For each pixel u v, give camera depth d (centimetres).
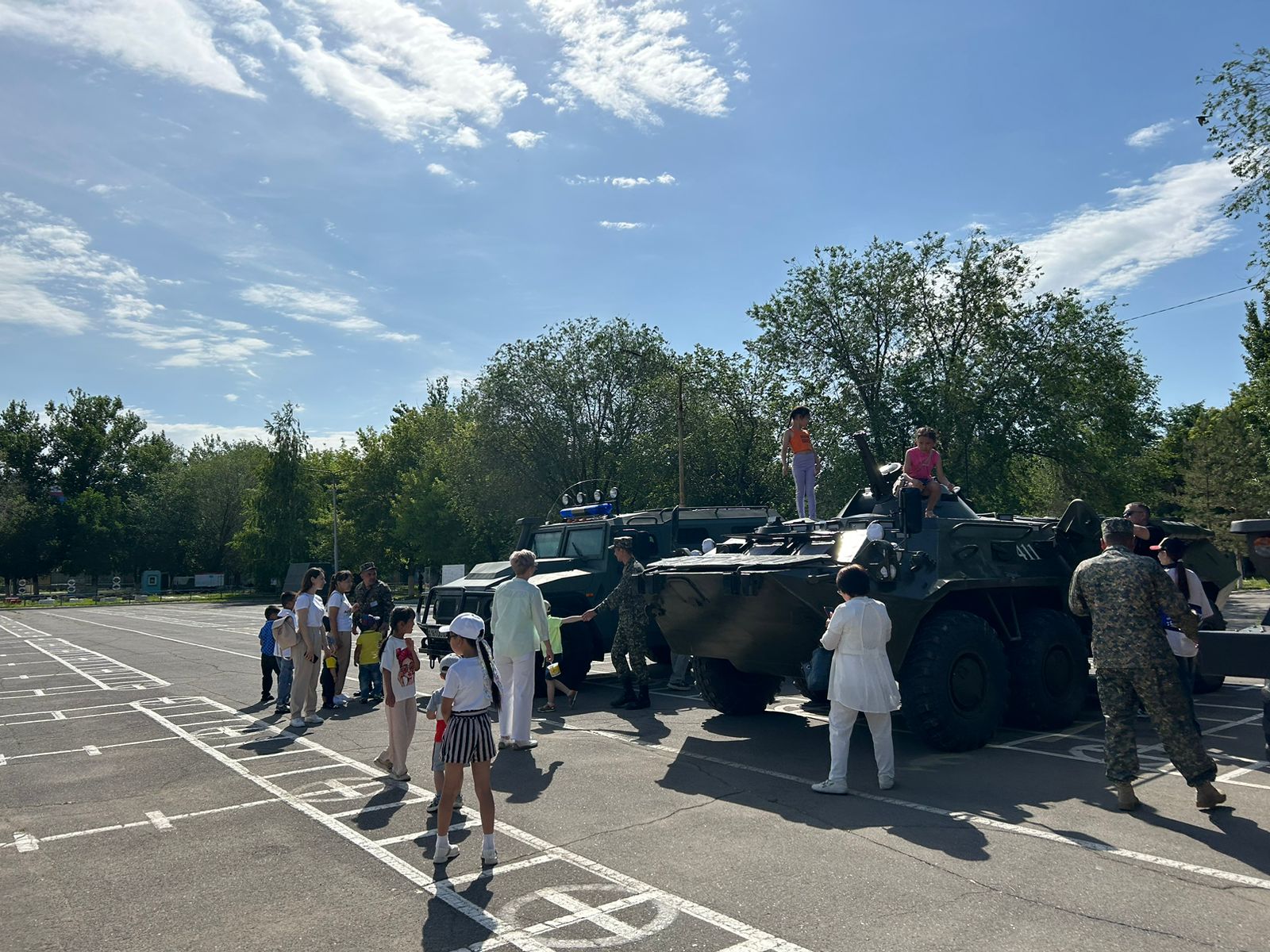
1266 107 1858
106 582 8800
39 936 416
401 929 410
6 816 634
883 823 545
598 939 390
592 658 1134
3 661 2039
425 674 1372
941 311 3095
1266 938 369
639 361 4081
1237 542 3288
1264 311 3584
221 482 8644
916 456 874
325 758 795
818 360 3180
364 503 6369
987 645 741
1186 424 5266
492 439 4162
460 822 579
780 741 814
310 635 941
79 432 8769
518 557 813
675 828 547
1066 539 875
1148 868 452
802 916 405
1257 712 905
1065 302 3011
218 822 598
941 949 367
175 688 1355
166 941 406
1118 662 547
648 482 3694
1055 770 666
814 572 749
